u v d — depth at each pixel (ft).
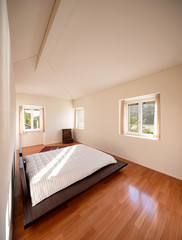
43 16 3.99
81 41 5.20
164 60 5.96
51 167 5.22
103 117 11.55
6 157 2.55
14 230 3.35
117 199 4.70
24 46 5.39
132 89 8.70
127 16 3.84
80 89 12.01
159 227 3.50
